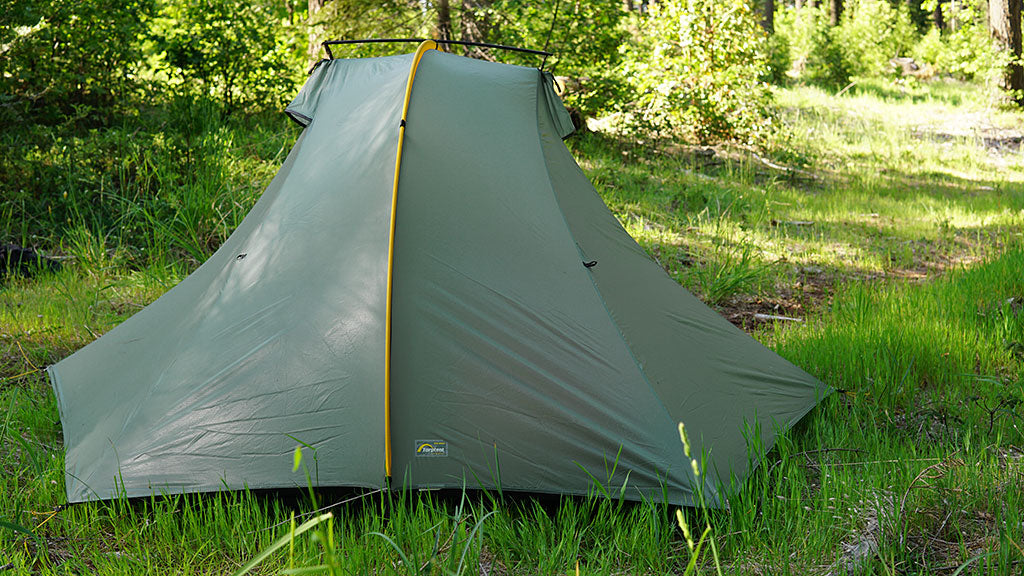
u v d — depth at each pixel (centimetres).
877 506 300
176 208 673
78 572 267
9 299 541
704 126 1246
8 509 297
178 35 930
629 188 940
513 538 284
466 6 1064
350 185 356
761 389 391
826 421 398
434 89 383
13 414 377
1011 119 1742
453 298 327
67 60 783
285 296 335
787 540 289
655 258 718
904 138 1498
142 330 391
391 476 296
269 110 973
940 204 1041
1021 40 1855
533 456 305
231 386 317
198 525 283
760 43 1281
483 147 368
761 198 980
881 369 454
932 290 623
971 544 293
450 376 313
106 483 297
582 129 1098
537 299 335
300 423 305
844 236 857
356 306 323
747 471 323
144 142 747
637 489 301
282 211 365
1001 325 525
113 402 343
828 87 2062
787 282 698
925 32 3200
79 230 639
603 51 1133
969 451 359
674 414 322
